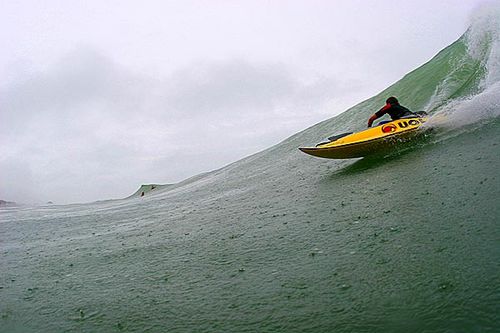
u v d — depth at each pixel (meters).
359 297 4.09
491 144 8.46
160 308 4.77
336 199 8.34
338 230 6.32
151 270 6.32
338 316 3.83
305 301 4.25
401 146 10.75
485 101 11.04
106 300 5.33
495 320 3.26
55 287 6.29
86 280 6.41
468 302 3.56
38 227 14.33
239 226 8.17
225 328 4.03
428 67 18.56
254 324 4.00
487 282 3.78
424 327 3.40
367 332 3.50
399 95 17.78
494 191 6.05
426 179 7.68
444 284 3.93
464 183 6.79
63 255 8.59
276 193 11.07
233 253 6.38
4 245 11.20
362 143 10.77
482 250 4.41
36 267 7.82
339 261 5.09
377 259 4.87
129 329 4.39
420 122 10.88
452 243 4.77
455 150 8.93
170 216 11.94
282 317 4.02
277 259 5.66
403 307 3.74
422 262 4.50
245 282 5.07
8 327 4.99
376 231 5.82
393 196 7.32
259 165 19.55
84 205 27.17
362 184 8.88
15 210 26.77
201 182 22.89
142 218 12.84
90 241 9.89
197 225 9.30
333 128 20.03
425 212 6.03
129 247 8.29
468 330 3.23
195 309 4.57
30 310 5.43
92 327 4.60
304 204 8.73
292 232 6.82
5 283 6.93
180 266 6.24
